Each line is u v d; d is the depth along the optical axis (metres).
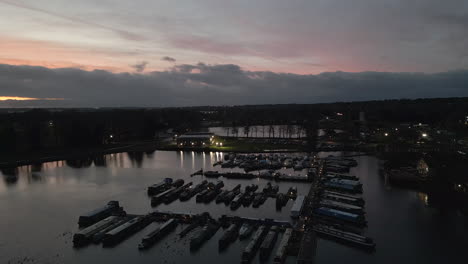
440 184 109.19
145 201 100.31
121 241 71.50
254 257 63.94
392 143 185.62
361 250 66.81
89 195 107.75
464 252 65.88
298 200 91.56
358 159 171.12
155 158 182.75
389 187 114.06
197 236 69.62
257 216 84.75
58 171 148.25
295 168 144.25
